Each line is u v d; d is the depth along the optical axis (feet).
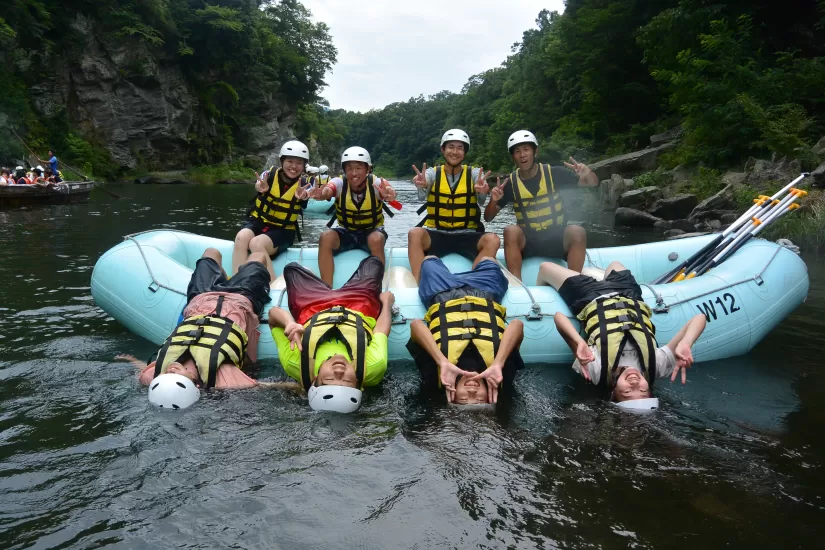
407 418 10.72
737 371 13.30
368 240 17.26
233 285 14.01
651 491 8.29
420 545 7.12
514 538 7.25
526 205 17.28
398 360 13.87
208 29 124.16
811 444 9.71
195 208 52.31
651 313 13.92
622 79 84.99
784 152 43.88
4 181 46.32
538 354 13.98
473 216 17.54
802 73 50.31
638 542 7.16
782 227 29.78
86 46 99.86
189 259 18.47
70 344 14.42
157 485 8.35
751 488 8.36
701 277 15.16
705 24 60.13
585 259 18.48
